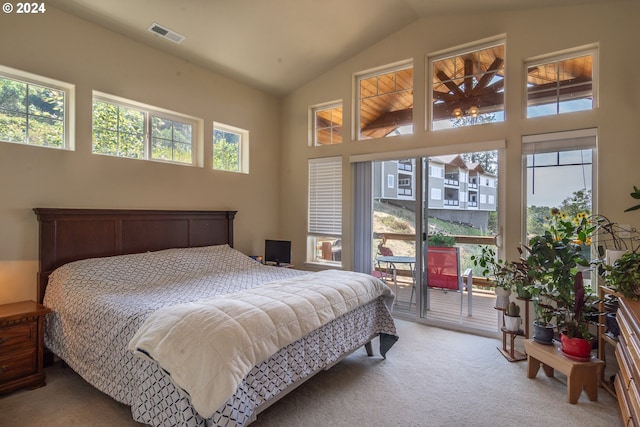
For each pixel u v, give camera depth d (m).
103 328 2.10
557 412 2.09
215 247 3.83
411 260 3.97
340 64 4.43
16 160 2.64
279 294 2.16
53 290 2.62
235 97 4.40
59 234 2.81
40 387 2.35
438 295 3.84
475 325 3.58
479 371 2.65
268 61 4.09
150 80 3.50
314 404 2.17
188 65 3.86
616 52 2.88
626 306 1.74
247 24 3.37
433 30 3.75
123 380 1.93
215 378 1.45
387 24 3.81
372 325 2.81
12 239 2.62
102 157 3.12
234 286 2.82
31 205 2.71
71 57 2.93
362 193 4.29
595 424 1.97
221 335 1.57
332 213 4.56
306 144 4.79
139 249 3.34
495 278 3.25
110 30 3.19
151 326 1.68
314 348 2.13
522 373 2.61
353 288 2.55
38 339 2.37
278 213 5.02
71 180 2.92
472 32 3.53
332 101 4.54
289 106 4.96
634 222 2.78
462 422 1.99
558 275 2.53
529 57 3.26
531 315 3.24
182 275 3.13
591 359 2.26
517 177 3.28
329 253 4.66
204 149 4.01
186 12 3.07
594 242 2.93
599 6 2.96
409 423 1.97
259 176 4.72
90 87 3.05
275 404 2.17
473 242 3.59
